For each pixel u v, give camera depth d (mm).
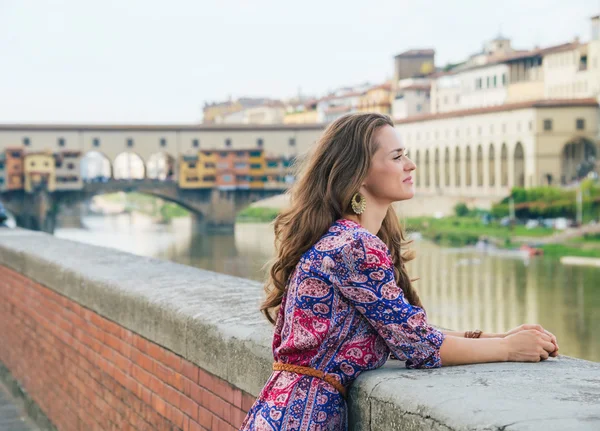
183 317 3418
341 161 2342
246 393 2953
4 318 7555
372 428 2145
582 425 1717
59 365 5562
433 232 93250
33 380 6363
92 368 4789
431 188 105875
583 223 87500
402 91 118188
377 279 2186
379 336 2270
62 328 5453
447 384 2082
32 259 6164
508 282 67750
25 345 6633
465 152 100438
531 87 100062
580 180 90000
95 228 125000
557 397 1929
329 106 136250
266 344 2789
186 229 120188
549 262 77250
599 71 90438
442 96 113875
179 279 4328
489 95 105500
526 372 2193
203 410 3309
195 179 111875
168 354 3648
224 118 170375
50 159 109625
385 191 2369
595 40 91188
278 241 2398
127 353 4176
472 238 90125
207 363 3213
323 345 2229
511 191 92312
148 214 156500
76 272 4938
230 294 3766
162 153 112000
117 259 5422
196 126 112500
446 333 2605
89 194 110375
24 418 6320
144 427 3969
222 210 112688
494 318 54719
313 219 2311
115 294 4238
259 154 112438
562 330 51031
